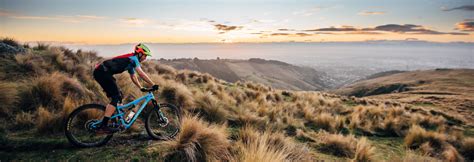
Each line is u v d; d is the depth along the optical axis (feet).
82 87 24.39
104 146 16.39
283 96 55.31
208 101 29.17
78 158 14.61
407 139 30.01
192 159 15.42
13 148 14.78
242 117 27.86
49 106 20.31
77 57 36.32
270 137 20.85
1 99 18.24
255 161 14.60
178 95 27.66
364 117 41.04
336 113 44.24
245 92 46.60
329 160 21.04
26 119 17.63
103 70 15.44
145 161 14.89
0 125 16.74
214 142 16.96
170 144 16.08
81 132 17.56
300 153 19.80
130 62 15.83
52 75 23.27
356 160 21.26
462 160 25.02
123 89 26.63
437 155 26.53
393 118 40.70
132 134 18.37
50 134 16.84
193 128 17.04
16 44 33.76
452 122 49.26
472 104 102.01
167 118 19.67
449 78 455.22
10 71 25.59
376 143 29.73
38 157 14.32
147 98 17.90
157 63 50.08
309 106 42.75
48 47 37.96
